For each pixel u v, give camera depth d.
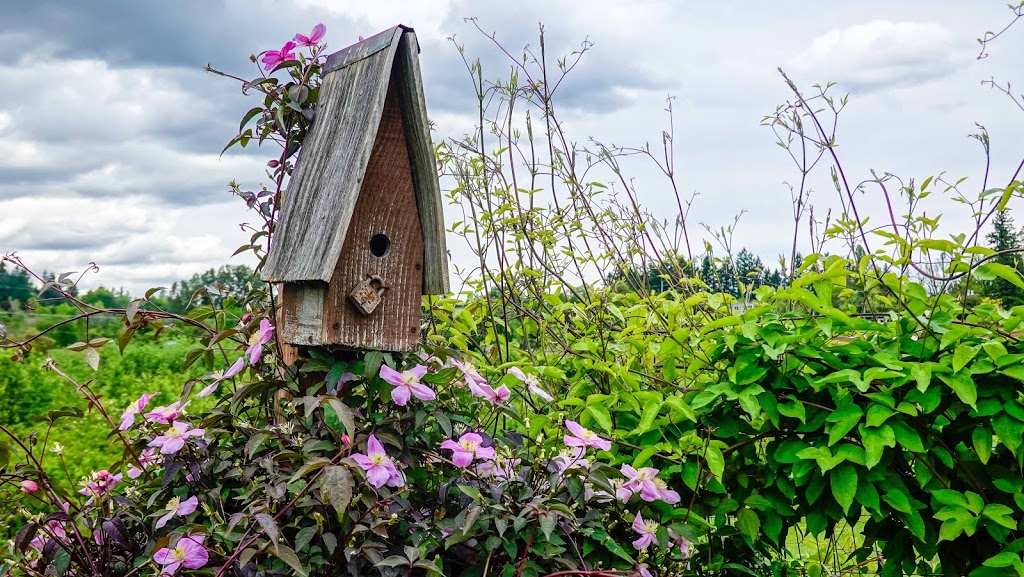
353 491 1.94
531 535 1.92
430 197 2.33
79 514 2.24
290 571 1.90
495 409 2.36
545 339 3.35
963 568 2.32
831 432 2.10
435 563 2.03
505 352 3.18
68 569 2.10
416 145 2.30
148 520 2.16
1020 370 2.01
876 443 2.03
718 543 2.49
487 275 3.32
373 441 1.96
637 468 2.28
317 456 1.99
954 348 2.21
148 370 6.77
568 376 3.16
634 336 2.69
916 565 2.48
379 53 2.33
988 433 2.11
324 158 2.35
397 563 1.79
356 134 2.27
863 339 2.34
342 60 2.53
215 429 2.17
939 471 2.26
